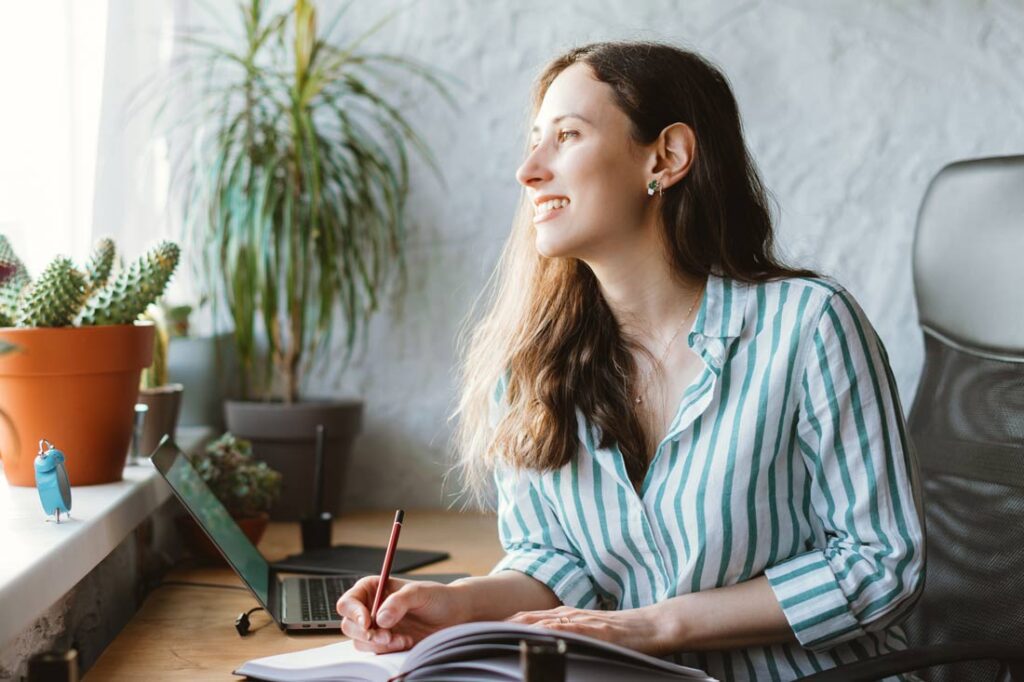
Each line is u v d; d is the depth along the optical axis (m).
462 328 2.53
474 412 1.58
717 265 1.40
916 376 2.57
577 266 1.44
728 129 1.41
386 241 2.51
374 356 2.53
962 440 1.73
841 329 1.31
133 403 1.65
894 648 1.37
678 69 1.38
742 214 1.42
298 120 2.29
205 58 2.39
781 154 2.55
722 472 1.30
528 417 1.41
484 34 2.51
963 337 1.81
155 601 1.62
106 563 1.53
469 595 1.29
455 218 2.53
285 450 2.27
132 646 1.39
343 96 2.49
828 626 1.26
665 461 1.35
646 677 1.04
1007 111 2.55
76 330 1.53
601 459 1.37
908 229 2.56
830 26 2.54
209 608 1.58
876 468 1.29
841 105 2.55
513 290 1.53
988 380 1.74
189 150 2.38
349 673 1.14
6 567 1.11
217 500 1.72
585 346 1.41
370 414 2.54
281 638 1.42
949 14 2.54
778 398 1.30
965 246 1.83
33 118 1.68
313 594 1.62
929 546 1.70
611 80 1.35
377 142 2.50
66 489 1.35
